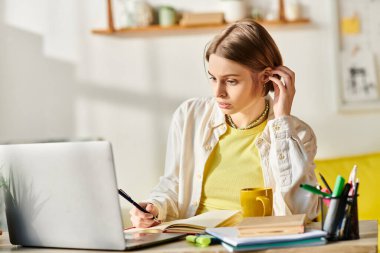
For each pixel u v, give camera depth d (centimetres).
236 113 242
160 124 442
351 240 169
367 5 436
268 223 170
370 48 437
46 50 445
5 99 445
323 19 437
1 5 443
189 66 439
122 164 442
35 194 192
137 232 201
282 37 437
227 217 202
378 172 396
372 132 438
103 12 443
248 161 240
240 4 428
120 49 443
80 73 444
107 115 444
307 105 438
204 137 246
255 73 222
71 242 187
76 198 182
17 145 194
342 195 171
